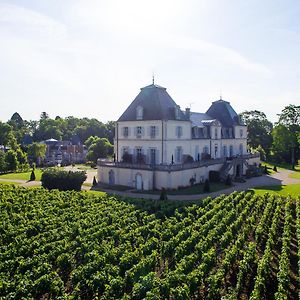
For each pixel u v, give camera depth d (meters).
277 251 27.84
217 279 20.28
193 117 66.94
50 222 31.58
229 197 43.47
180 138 58.75
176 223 32.47
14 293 18.09
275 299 18.75
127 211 36.41
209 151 67.00
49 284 19.55
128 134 59.84
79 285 19.80
